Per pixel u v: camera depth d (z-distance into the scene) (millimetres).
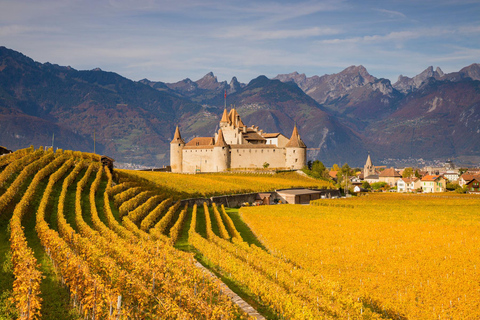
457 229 60812
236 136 158500
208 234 56031
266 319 30531
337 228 63406
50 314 26031
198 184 102438
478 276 39781
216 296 33469
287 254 48094
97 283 26781
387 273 41281
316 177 147250
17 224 38938
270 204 103625
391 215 74188
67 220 49688
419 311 32094
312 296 32844
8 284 28969
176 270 34438
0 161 70500
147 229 54656
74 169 74250
